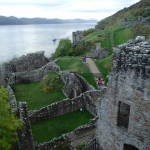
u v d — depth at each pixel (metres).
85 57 53.00
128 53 14.20
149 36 45.16
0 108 16.14
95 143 18.55
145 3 108.81
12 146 19.05
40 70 47.41
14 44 161.12
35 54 57.12
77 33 88.56
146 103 13.48
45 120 28.72
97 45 60.84
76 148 21.91
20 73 45.78
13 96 33.16
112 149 16.58
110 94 15.85
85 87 37.75
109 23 118.69
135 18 85.19
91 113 29.67
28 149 18.94
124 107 15.90
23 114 18.36
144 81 13.32
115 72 15.12
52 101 35.47
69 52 64.94
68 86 36.56
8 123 15.87
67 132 25.83
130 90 14.23
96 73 41.72
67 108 29.98
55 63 48.91
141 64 13.34
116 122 15.70
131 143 14.95
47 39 189.75
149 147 13.92
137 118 14.19
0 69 49.44
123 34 68.81
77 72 42.22
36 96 38.09
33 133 25.84
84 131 24.12
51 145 22.12
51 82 40.38
